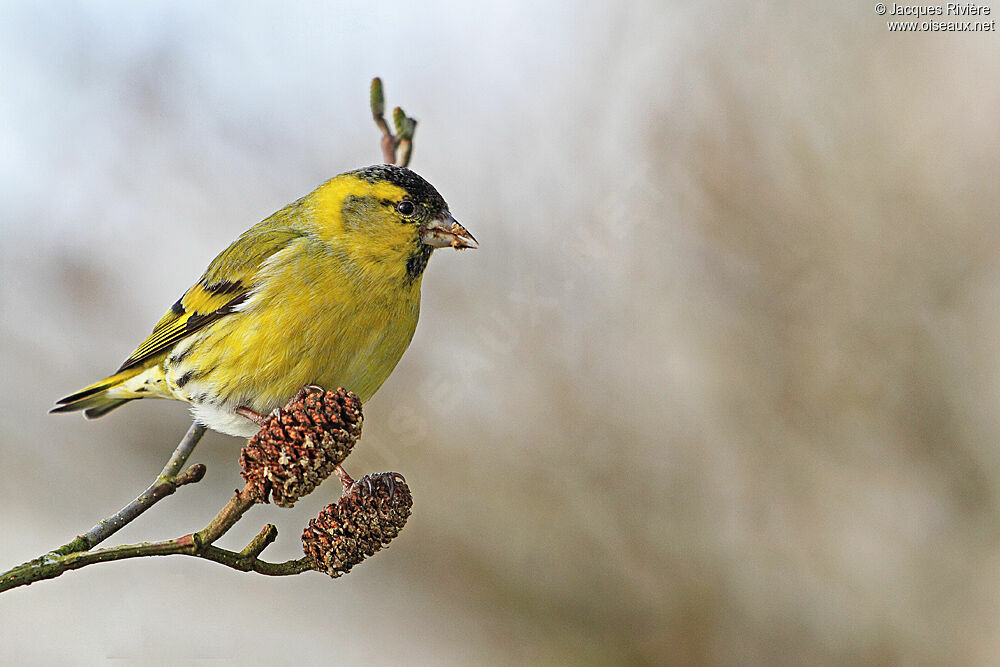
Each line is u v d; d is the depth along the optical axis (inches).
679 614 502.6
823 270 503.5
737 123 502.6
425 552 526.3
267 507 565.3
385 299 298.0
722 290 503.5
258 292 290.4
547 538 512.1
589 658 503.2
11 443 554.3
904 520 498.3
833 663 486.9
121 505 558.9
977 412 497.7
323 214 301.6
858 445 502.3
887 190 502.6
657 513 506.9
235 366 293.0
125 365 321.1
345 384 300.4
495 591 523.8
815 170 502.3
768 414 504.4
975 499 496.7
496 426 508.4
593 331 504.1
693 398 506.9
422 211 301.4
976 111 501.7
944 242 501.0
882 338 501.7
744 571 500.7
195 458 565.3
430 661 525.3
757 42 508.4
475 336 503.5
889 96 506.0
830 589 497.7
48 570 204.5
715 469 506.0
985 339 499.8
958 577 490.0
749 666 491.2
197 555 216.2
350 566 228.1
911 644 484.7
